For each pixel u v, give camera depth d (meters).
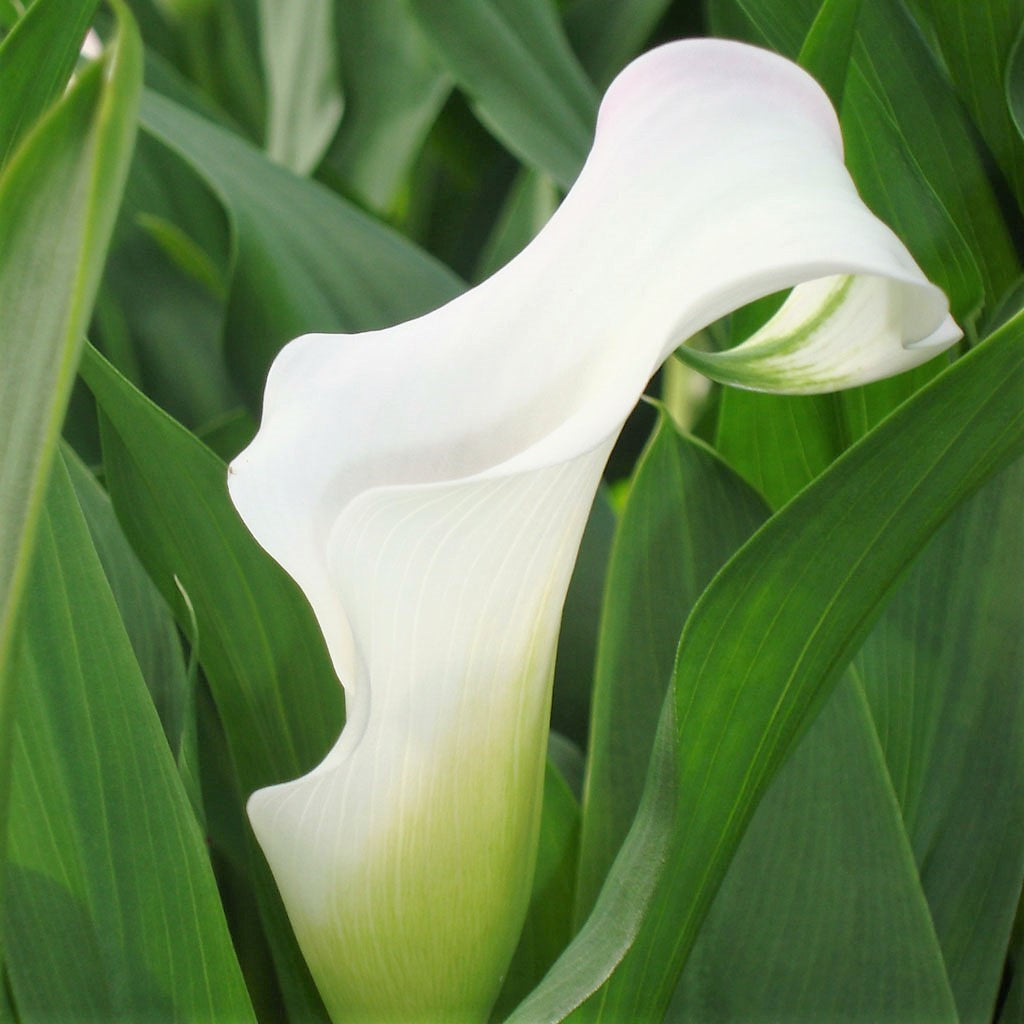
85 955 0.39
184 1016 0.39
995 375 0.36
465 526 0.36
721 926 0.42
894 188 0.45
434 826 0.38
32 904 0.39
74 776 0.39
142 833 0.39
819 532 0.37
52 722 0.38
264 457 0.38
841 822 0.43
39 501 0.33
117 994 0.39
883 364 0.38
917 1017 0.42
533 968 0.44
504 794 0.38
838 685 0.43
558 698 0.49
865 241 0.35
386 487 0.35
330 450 0.38
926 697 0.45
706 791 0.39
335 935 0.39
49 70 0.38
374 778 0.37
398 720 0.37
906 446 0.36
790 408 0.47
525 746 0.38
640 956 0.40
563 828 0.44
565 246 0.37
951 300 0.46
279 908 0.42
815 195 0.35
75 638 0.38
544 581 0.37
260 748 0.43
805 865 0.43
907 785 0.45
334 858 0.38
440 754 0.37
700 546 0.44
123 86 0.31
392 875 0.38
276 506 0.38
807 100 0.37
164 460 0.41
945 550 0.45
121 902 0.39
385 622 0.36
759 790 0.39
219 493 0.41
